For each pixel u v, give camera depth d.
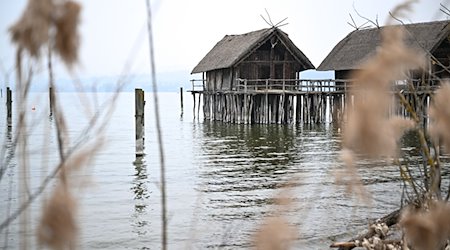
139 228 10.81
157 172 18.16
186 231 10.53
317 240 9.42
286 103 37.19
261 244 1.15
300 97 36.84
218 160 21.48
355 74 1.04
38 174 13.62
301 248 9.07
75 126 34.66
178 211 12.31
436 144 1.33
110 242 9.90
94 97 1.46
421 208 2.49
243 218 11.60
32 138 22.28
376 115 1.01
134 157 21.73
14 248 7.88
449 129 1.28
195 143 27.80
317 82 36.75
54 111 1.39
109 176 17.09
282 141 28.02
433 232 1.31
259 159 21.73
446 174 13.66
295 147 25.50
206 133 33.00
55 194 1.03
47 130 1.83
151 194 14.37
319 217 10.60
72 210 1.03
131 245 9.77
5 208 11.35
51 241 1.00
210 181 16.59
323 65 37.25
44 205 1.03
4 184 13.81
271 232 1.15
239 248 9.30
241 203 13.30
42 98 1.58
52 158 15.47
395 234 5.70
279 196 1.29
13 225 9.38
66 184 1.15
